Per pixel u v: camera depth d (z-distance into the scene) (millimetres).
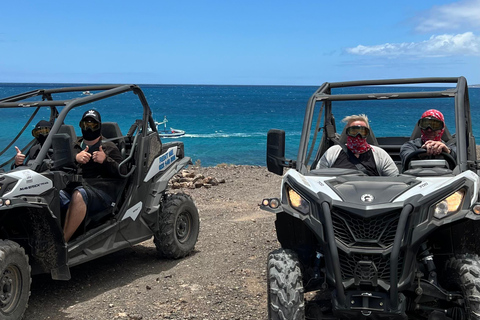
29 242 4898
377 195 3852
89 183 5754
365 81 5332
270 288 3816
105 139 6191
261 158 36750
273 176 14219
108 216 5922
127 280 5965
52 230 4859
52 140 4711
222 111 110188
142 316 4820
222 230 8227
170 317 4781
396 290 3566
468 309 3605
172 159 7156
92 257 5535
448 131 5062
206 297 5309
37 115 5852
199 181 12602
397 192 3867
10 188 4586
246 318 4738
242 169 15914
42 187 4879
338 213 3828
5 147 5598
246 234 7949
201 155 38312
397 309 3623
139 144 6371
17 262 4504
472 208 3701
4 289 4434
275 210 4062
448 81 5031
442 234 4082
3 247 4398
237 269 6250
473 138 4969
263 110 115812
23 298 4582
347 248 3711
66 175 5211
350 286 3715
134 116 65312
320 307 4105
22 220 4848
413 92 4730
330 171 4539
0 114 5559
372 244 3709
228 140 49656
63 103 5395
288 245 4355
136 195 6246
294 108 127250
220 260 6676
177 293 5457
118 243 5988
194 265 6504
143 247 7523
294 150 35531
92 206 5566
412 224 3658
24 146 5777
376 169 4914
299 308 3732
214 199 10930
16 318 4500
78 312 4988
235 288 5562
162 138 51312
